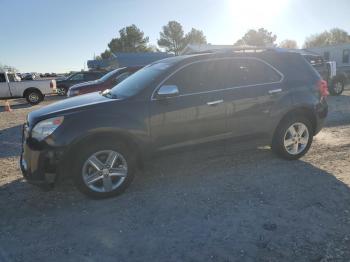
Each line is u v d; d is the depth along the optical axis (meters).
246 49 5.32
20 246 3.39
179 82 4.64
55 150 4.01
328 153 5.95
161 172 5.21
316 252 3.11
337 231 3.44
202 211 3.95
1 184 5.05
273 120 5.23
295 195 4.28
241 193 4.38
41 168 4.06
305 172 5.04
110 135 4.27
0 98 18.36
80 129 4.06
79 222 3.82
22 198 4.51
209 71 4.84
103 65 55.50
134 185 4.77
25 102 21.17
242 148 5.21
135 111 4.35
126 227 3.67
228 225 3.62
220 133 4.91
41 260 3.15
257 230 3.50
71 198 4.44
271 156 5.77
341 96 14.83
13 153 6.94
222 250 3.18
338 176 4.87
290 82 5.35
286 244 3.24
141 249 3.26
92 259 3.13
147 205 4.16
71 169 4.20
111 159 4.31
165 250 3.22
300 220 3.67
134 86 4.73
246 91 4.99
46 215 4.02
